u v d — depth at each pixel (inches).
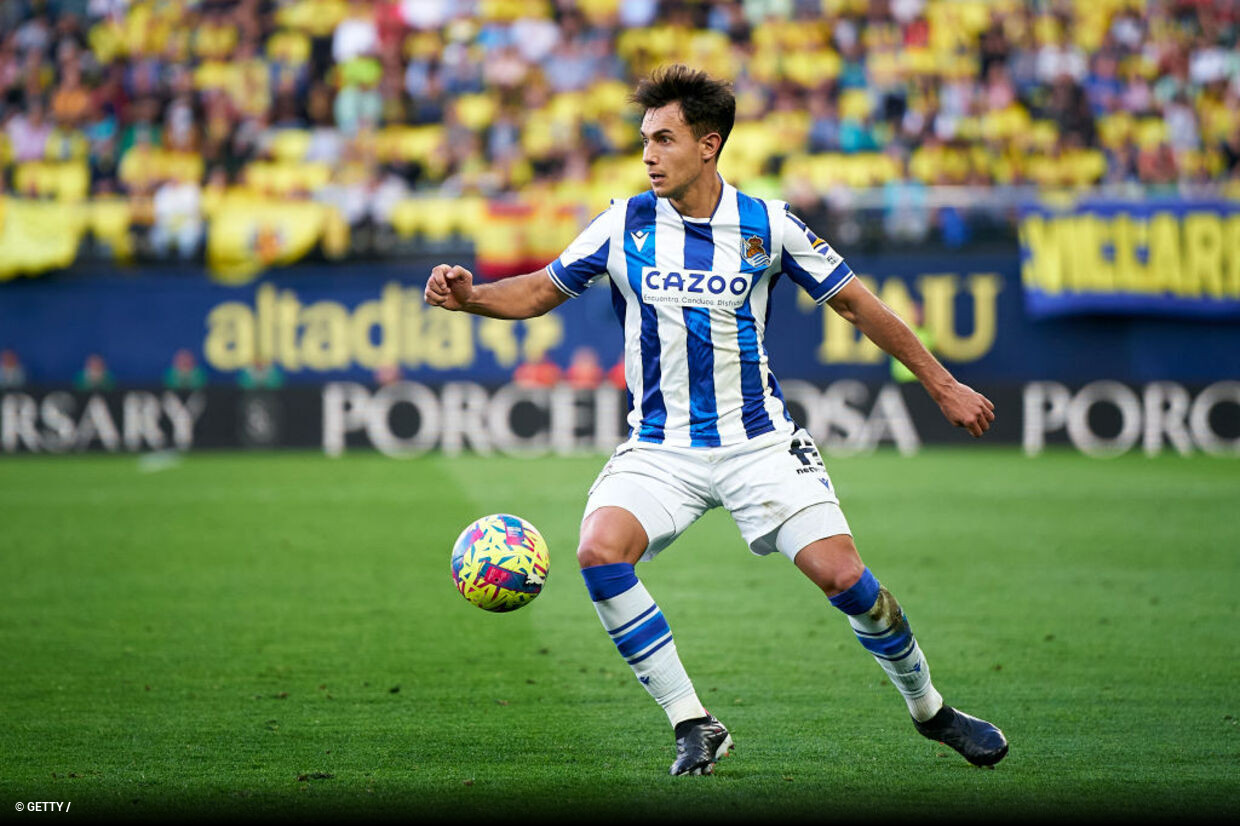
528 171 2923.2
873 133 3048.7
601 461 2375.7
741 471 628.1
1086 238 2559.1
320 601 1130.0
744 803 593.0
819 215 2598.4
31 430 2556.6
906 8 3235.7
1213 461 2346.2
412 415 2559.1
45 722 745.0
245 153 3024.1
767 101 3070.9
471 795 606.2
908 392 2546.8
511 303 636.1
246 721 746.8
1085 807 589.3
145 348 2613.2
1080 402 2539.4
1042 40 3203.7
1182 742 704.4
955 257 2578.7
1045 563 1325.0
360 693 814.5
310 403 2568.9
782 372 2583.7
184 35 3201.3
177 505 1793.8
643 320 631.8
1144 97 3139.8
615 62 3181.6
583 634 994.7
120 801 599.2
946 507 1753.2
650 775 640.4
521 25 3218.5
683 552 1411.2
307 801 597.6
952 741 642.8
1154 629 1012.5
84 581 1229.7
